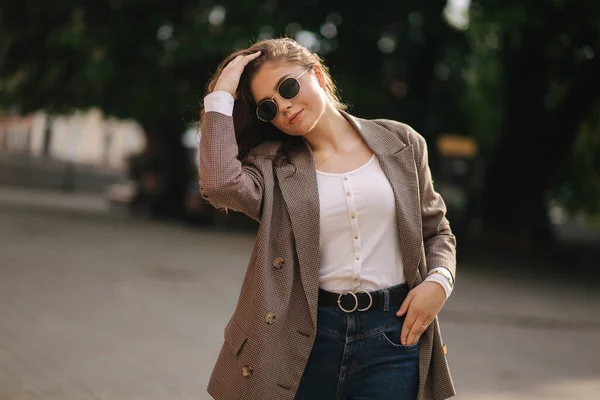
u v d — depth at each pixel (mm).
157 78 18062
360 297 2408
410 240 2438
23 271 9586
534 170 20094
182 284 9586
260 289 2352
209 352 6039
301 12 17391
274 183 2443
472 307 9742
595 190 29297
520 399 5320
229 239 17250
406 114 19078
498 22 14148
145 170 26500
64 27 18375
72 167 45969
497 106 26375
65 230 15906
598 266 17703
